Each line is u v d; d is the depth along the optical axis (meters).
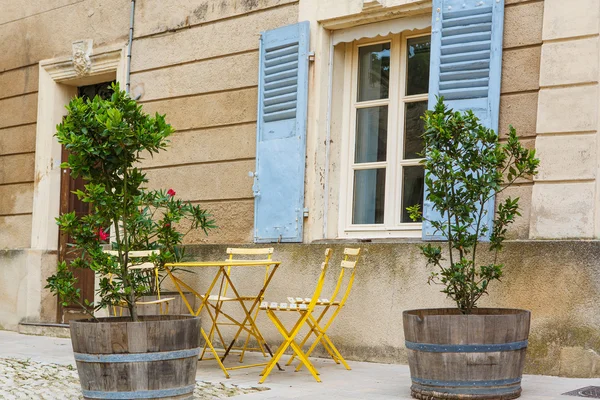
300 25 7.71
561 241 5.92
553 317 5.91
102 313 9.41
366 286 7.00
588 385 5.46
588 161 5.91
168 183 8.87
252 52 8.23
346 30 7.64
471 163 5.18
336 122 7.74
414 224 7.20
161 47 9.05
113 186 5.08
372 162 7.57
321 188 7.62
